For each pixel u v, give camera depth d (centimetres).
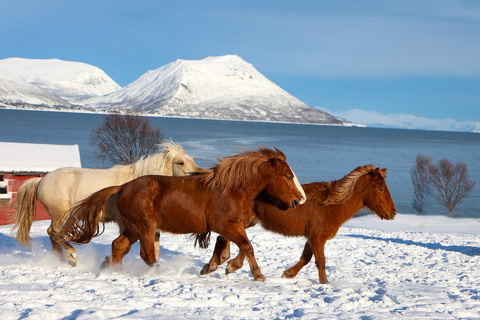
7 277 635
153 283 620
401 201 5266
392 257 1155
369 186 739
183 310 489
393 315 508
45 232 1464
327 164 8162
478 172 7994
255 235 1482
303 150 11606
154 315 461
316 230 723
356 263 1012
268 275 798
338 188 716
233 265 731
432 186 5444
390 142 19162
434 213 4744
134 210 698
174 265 868
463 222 3450
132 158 5144
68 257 786
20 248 1058
